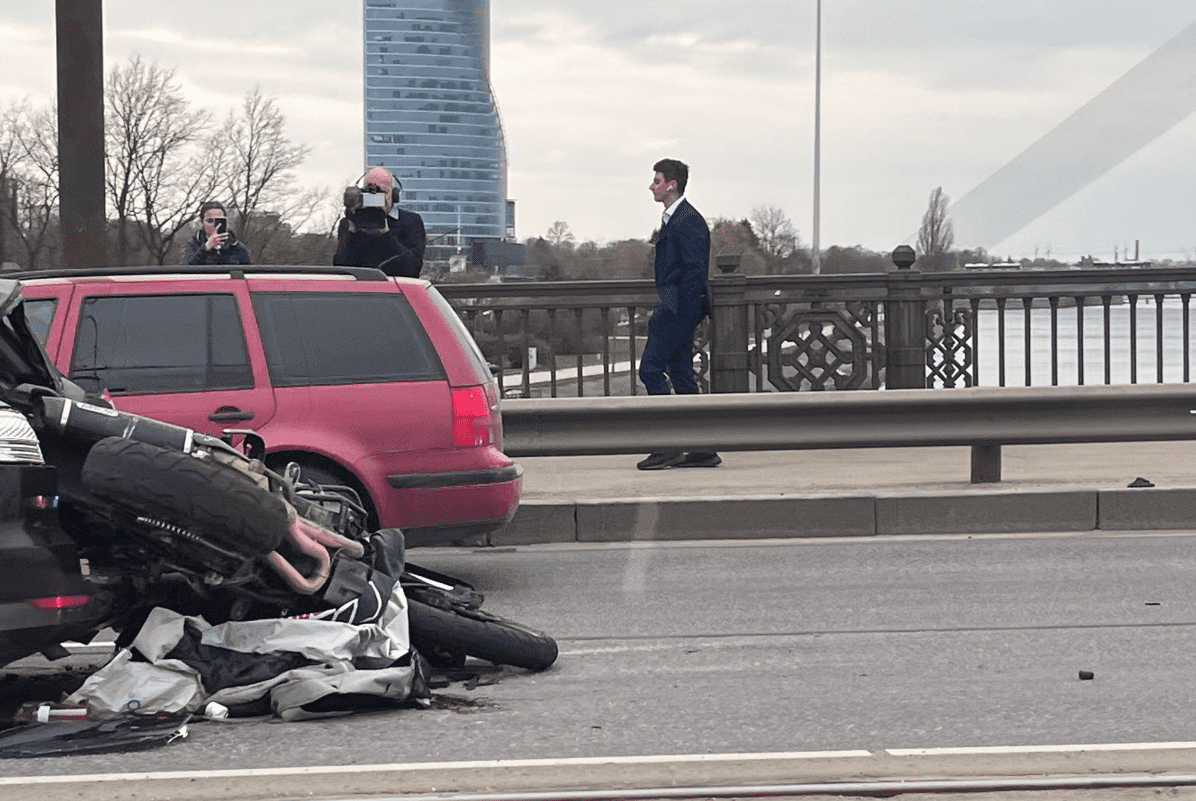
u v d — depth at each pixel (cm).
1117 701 605
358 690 575
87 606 565
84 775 488
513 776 484
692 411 1214
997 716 579
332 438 862
